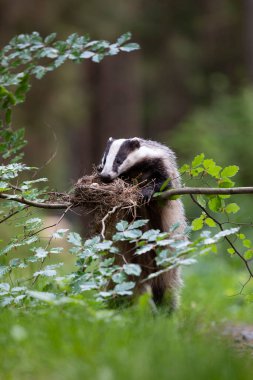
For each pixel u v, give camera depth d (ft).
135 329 27.27
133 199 36.52
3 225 56.49
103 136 134.10
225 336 32.24
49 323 27.14
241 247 69.26
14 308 32.07
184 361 23.03
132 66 136.67
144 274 38.09
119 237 31.48
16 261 33.42
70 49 37.09
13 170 34.50
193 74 149.69
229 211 35.81
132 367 22.18
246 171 89.40
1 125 38.11
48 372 23.08
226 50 151.02
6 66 38.27
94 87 134.72
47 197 36.22
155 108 152.76
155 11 145.38
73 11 117.08
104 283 31.94
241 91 101.35
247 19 130.41
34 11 113.09
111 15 121.80
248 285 58.70
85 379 21.75
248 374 22.81
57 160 136.36
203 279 61.11
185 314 34.42
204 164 35.83
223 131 93.50
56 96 117.39
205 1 152.05
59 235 33.22
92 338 25.38
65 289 32.63
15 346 25.30
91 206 36.40
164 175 40.11
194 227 36.22
